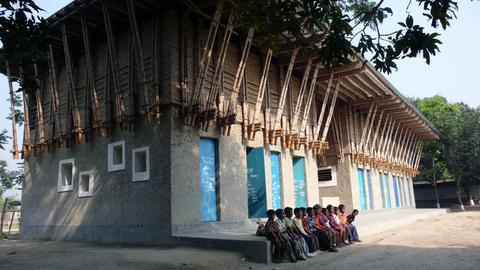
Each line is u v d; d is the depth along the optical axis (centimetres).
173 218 1099
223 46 1221
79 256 949
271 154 1588
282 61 1656
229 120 1261
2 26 704
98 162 1346
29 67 888
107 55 1370
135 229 1178
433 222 1972
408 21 652
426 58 654
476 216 2298
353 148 2230
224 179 1297
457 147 3891
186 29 1248
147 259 870
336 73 1777
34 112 1677
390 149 2891
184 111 1175
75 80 1494
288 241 938
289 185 1630
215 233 1140
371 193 2467
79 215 1373
